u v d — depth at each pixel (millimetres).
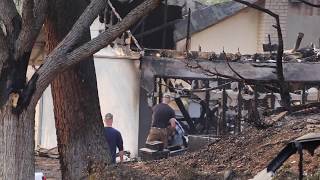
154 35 64062
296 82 41312
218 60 42781
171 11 64938
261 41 65062
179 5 66625
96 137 28859
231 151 26484
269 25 64750
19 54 22062
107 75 46656
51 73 22328
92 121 28828
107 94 46844
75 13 28250
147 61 44875
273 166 14211
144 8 22516
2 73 22031
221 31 66938
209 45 66875
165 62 44250
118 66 46406
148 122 46344
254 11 66125
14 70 22031
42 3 22234
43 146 50375
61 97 28609
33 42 22219
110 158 29000
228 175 23422
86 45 22500
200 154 27047
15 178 22125
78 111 28562
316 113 29156
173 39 65188
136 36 59812
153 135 41000
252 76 41219
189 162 26172
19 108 22109
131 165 27188
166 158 29188
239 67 41594
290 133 26359
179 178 24219
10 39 22141
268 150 25250
